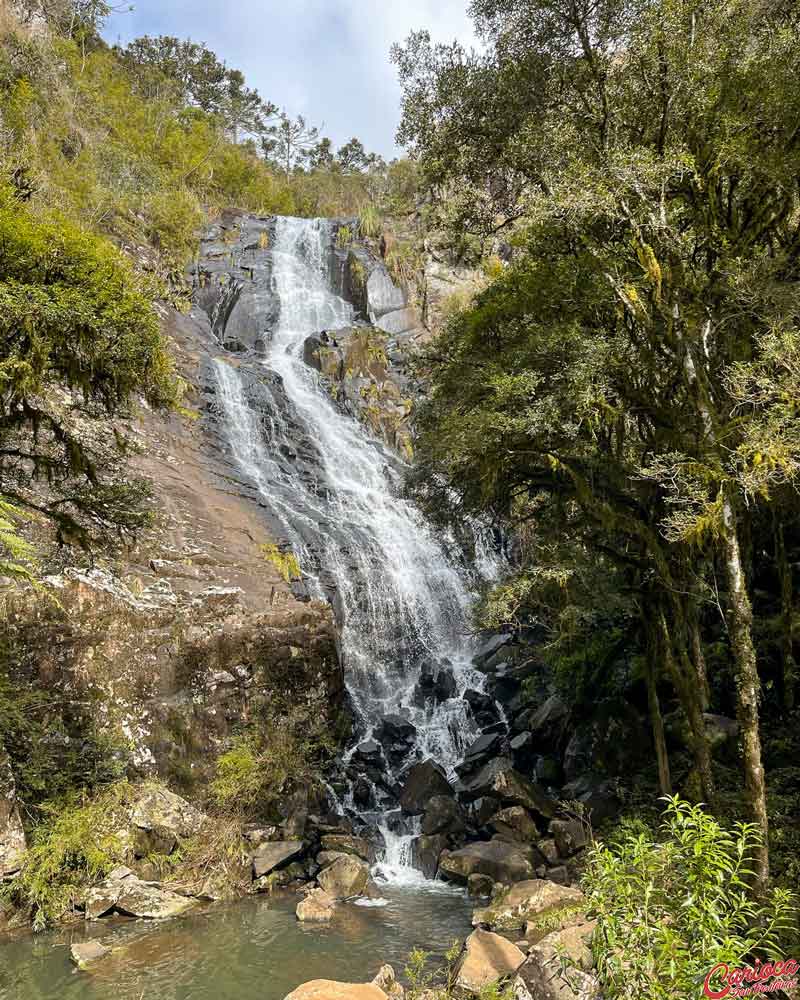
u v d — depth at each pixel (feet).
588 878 16.40
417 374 49.93
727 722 40.47
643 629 41.42
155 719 40.86
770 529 43.06
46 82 98.43
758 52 29.43
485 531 75.56
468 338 41.19
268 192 156.87
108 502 37.78
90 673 39.60
